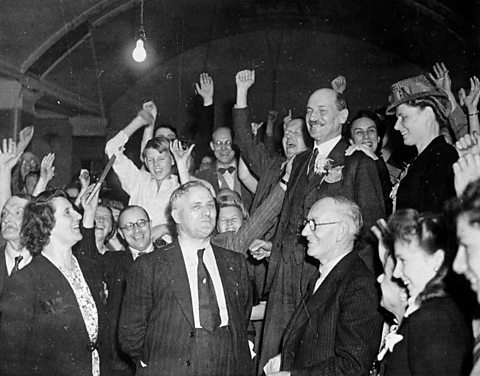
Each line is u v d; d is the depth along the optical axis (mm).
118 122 14477
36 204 3711
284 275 3951
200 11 12977
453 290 2688
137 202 5902
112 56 13070
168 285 3377
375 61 13828
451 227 2506
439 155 3721
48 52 11508
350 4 12586
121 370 3973
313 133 4059
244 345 3463
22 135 5473
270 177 4988
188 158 5996
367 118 5625
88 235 4340
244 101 5086
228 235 4492
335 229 3361
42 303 3535
